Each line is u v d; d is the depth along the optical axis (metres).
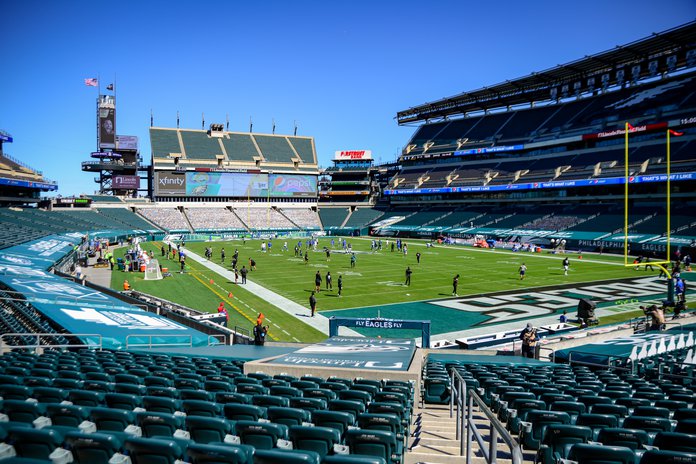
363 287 39.78
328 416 7.14
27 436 5.60
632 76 74.69
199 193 106.00
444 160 106.50
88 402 8.25
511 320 28.92
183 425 6.91
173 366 12.91
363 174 120.81
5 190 71.94
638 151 73.75
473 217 91.81
